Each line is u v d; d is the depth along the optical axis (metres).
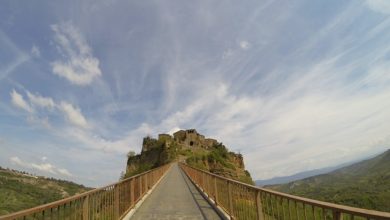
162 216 10.52
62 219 5.01
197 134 139.50
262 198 6.06
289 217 4.45
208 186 15.02
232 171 85.50
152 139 137.50
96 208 7.00
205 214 10.82
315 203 3.54
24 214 3.68
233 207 9.02
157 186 23.12
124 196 10.30
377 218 2.50
